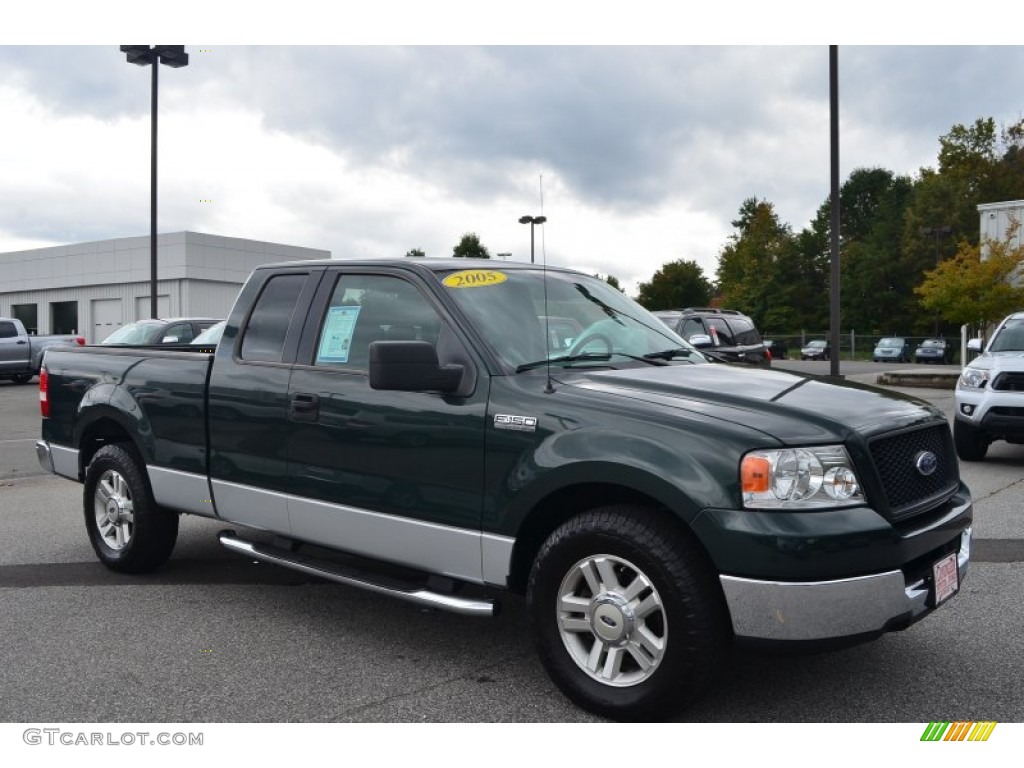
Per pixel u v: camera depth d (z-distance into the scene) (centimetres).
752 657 421
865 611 323
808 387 392
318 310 470
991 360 981
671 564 332
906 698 374
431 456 402
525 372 395
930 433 385
